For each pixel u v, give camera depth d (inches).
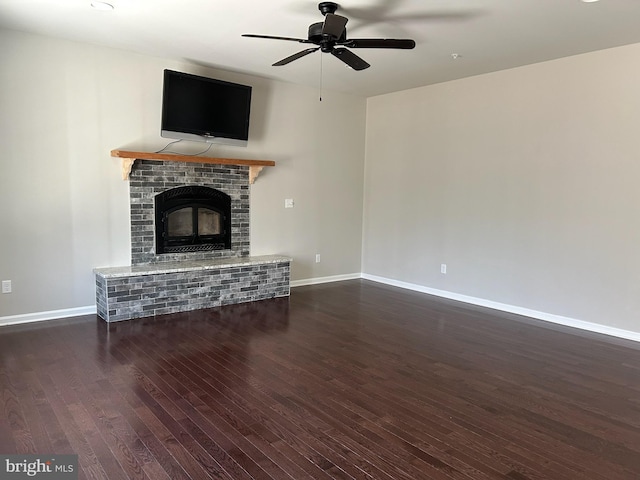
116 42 168.1
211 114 194.7
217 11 135.6
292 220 238.8
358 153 262.8
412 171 238.4
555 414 107.5
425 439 95.7
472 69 194.9
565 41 156.5
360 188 266.2
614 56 162.9
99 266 181.2
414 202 238.4
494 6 127.6
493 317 189.6
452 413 107.0
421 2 125.6
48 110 165.5
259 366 132.5
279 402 110.7
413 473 83.8
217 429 97.7
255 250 225.9
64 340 150.2
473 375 129.3
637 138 159.0
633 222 161.5
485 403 112.4
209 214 209.8
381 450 91.3
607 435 98.6
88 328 163.0
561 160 178.9
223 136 200.2
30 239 165.8
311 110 239.6
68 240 173.5
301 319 181.3
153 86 188.1
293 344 151.6
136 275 173.8
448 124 219.1
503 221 199.5
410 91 236.5
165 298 182.5
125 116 182.4
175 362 133.9
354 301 213.3
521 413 107.7
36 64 161.6
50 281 171.2
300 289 237.1
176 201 197.3
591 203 171.5
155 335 157.2
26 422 98.7
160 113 191.2
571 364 138.9
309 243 247.4
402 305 207.2
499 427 101.0
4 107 157.0
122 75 179.9
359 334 163.8
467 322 181.5
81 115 172.4
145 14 138.8
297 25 146.9
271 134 225.6
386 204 254.1
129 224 186.4
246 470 83.7
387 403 111.4
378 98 254.7
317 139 243.8
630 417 106.7
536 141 186.1
